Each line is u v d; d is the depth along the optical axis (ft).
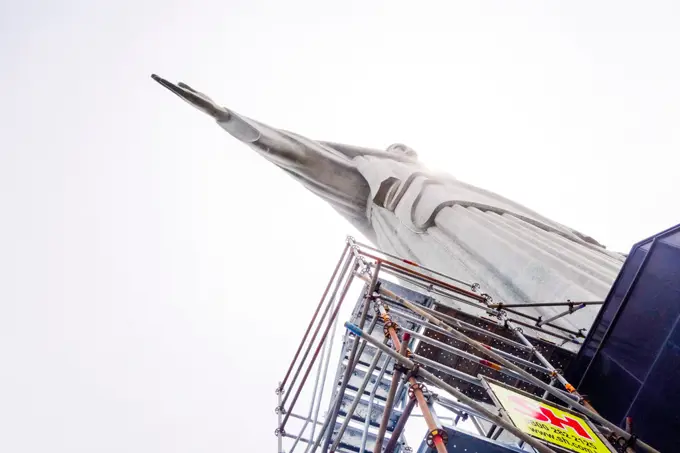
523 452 17.71
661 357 22.47
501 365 23.18
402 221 69.46
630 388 23.76
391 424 33.58
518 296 48.08
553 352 31.07
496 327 31.50
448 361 31.19
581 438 20.36
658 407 22.30
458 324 28.35
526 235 52.34
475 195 65.26
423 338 22.49
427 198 65.36
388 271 34.04
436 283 34.27
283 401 37.81
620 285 25.67
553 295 43.57
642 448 20.84
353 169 83.87
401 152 87.71
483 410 16.98
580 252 47.73
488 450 17.58
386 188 74.74
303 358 37.76
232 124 70.85
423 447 17.21
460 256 58.08
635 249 25.39
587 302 34.91
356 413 33.76
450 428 17.25
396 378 18.19
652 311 23.61
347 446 32.01
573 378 27.12
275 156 79.56
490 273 52.26
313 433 30.86
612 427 20.53
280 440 34.53
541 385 21.68
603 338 25.72
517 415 20.42
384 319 23.02
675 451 21.30
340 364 35.73
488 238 53.31
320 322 37.04
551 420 20.85
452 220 60.59
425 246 66.03
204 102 65.87
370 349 36.73
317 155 82.23
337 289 35.78
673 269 22.95
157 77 62.44
